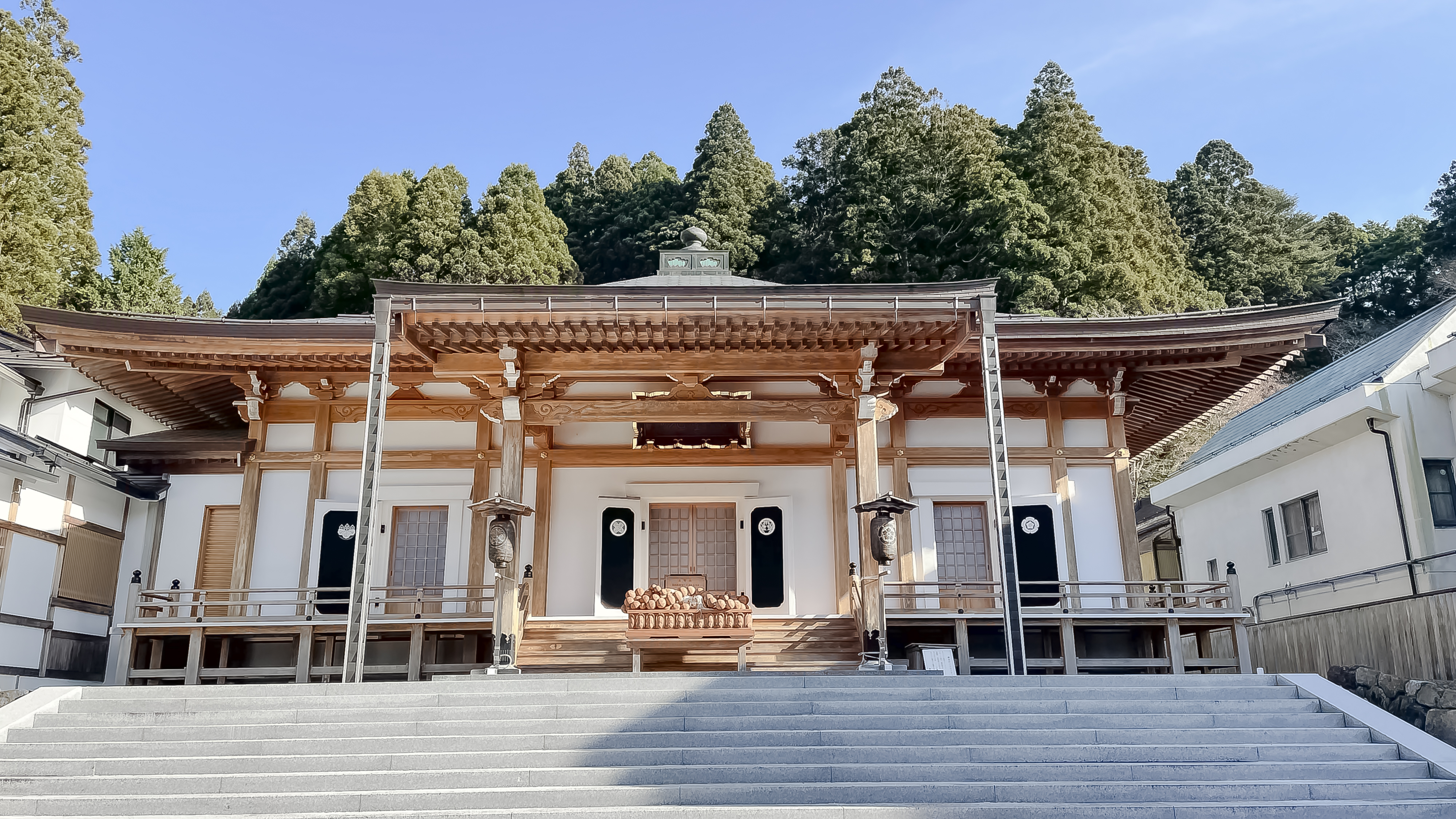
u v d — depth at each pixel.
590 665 13.74
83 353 14.05
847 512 14.84
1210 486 22.86
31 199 27.55
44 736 8.69
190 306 42.69
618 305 12.04
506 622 11.95
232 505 15.39
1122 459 15.14
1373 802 7.41
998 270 34.62
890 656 14.08
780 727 8.68
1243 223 44.06
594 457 15.12
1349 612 13.84
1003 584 11.34
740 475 15.11
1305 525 19.77
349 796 7.30
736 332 12.59
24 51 30.02
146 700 9.20
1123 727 8.88
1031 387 15.55
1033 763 7.98
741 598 12.27
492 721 8.66
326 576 14.48
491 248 37.38
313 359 14.40
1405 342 18.45
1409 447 16.62
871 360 13.11
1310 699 9.48
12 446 13.60
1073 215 35.06
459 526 14.82
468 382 14.30
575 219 52.44
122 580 16.41
